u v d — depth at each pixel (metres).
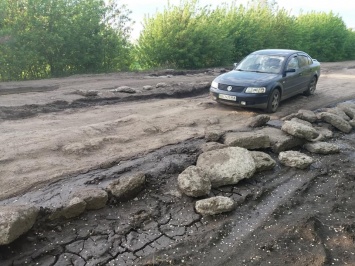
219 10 22.61
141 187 5.02
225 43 20.86
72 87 11.48
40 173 5.18
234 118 8.54
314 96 11.57
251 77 9.12
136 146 6.42
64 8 14.45
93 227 4.22
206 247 3.99
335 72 19.06
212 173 5.32
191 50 18.83
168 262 3.72
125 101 9.85
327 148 6.90
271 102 8.99
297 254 3.91
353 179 5.88
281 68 9.59
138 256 3.80
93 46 15.53
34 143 6.11
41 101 9.01
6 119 7.50
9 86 11.32
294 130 6.94
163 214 4.59
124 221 4.38
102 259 3.72
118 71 16.81
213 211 4.60
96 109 8.80
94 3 15.43
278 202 5.04
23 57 13.51
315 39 29.72
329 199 5.21
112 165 5.64
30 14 13.66
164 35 18.47
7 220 3.68
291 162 6.13
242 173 5.39
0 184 4.80
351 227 4.45
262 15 25.00
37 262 3.62
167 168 5.68
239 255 3.88
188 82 13.31
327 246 4.07
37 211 4.11
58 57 14.84
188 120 8.10
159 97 10.62
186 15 18.72
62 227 4.17
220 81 9.18
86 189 4.69
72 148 6.00
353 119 8.76
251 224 4.48
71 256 3.74
